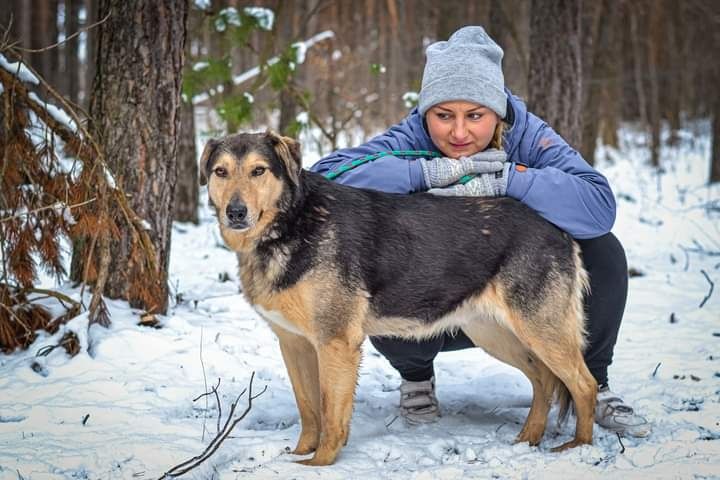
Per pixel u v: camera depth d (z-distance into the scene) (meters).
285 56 8.27
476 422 4.29
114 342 4.90
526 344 3.83
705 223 11.31
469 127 4.16
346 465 3.54
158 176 5.46
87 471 3.36
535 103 8.56
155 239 5.50
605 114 20.11
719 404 4.31
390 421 4.28
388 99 14.95
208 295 6.68
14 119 4.86
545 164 4.25
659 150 18.14
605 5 14.98
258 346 5.40
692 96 22.19
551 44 8.42
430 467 3.54
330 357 3.62
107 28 5.38
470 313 3.93
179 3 5.44
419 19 15.09
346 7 16.95
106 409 4.07
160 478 3.18
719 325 6.09
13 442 3.63
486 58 4.21
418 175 4.09
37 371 4.61
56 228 4.89
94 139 5.09
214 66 8.31
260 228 3.62
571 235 4.00
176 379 4.62
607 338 4.13
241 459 3.62
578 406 3.80
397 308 3.82
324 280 3.62
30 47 16.23
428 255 3.79
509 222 3.85
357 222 3.75
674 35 20.59
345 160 4.42
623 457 3.56
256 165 3.58
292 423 4.27
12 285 5.12
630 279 7.89
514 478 3.39
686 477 3.32
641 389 4.62
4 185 4.79
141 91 5.34
